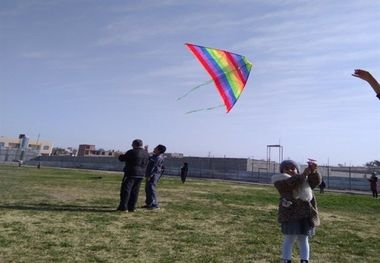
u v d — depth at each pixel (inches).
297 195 218.7
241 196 788.0
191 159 3100.4
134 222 385.4
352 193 1450.5
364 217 545.3
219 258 264.7
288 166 233.6
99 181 1066.7
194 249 287.1
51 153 6240.2
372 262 277.4
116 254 262.1
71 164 3782.0
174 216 441.4
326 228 418.6
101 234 321.1
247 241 323.6
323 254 295.7
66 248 270.7
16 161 4185.5
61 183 907.4
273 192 1015.6
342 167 2273.6
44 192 649.6
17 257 242.5
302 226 218.1
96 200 559.2
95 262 240.2
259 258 270.2
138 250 275.1
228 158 2871.6
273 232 371.9
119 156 462.3
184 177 1282.0
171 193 775.7
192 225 387.5
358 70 141.6
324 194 1164.5
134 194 463.8
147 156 470.0
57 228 336.2
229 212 504.1
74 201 536.1
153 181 495.2
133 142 464.1
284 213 221.1
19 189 689.0
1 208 433.4
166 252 273.4
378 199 1003.3
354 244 335.6
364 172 2187.5
